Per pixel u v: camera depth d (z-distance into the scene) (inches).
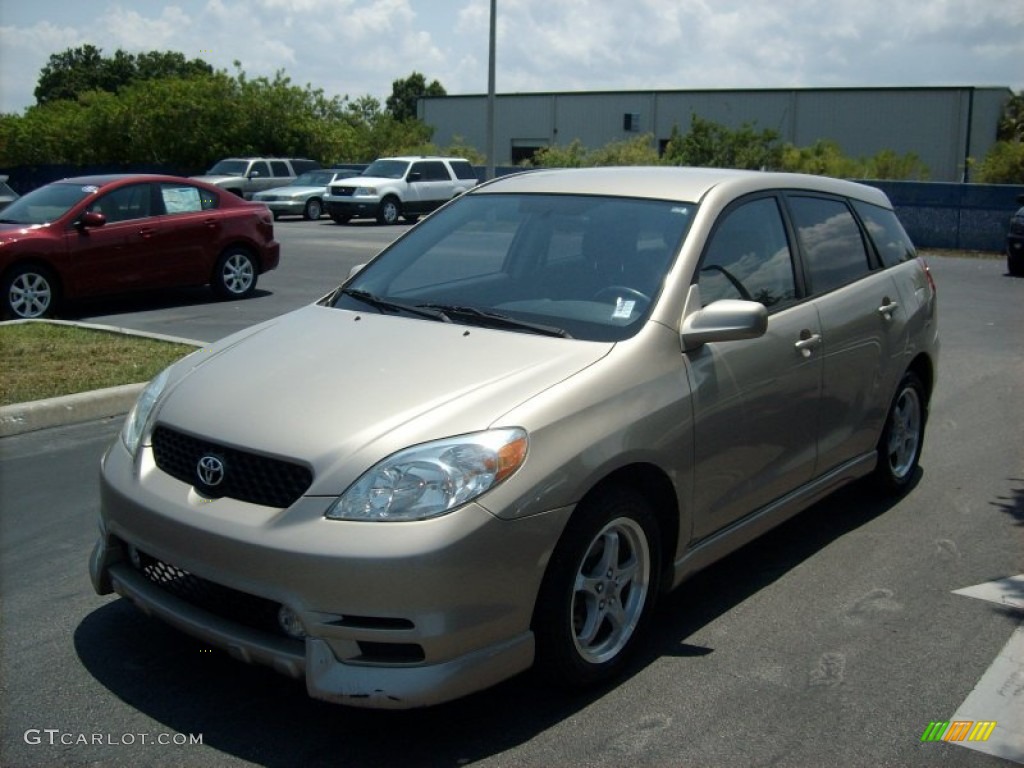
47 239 462.0
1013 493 244.7
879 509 233.3
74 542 203.2
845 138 1956.2
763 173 203.3
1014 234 733.9
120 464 151.0
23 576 186.7
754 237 187.8
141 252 494.3
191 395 150.6
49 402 285.6
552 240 181.8
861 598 184.4
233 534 129.9
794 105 1989.4
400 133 1967.3
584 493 138.3
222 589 134.7
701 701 147.3
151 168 1619.1
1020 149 1349.7
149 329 438.9
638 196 185.5
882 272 226.7
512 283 177.0
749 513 179.8
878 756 134.7
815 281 200.4
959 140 1871.3
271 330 173.6
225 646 133.5
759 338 176.4
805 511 231.9
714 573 195.8
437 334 161.0
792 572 196.2
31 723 138.6
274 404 142.1
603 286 168.6
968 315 535.2
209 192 529.3
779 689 151.3
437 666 126.6
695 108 2084.2
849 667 158.2
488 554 128.0
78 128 1659.7
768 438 178.9
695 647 164.1
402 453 130.0
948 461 271.0
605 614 149.6
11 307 453.7
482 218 195.3
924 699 149.3
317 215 1280.8
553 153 1528.1
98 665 154.2
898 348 224.5
